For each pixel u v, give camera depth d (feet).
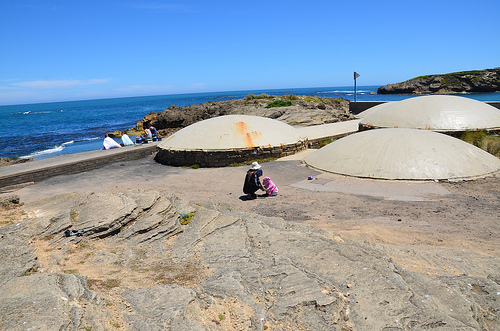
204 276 16.79
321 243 20.80
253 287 15.40
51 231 20.86
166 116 128.36
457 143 43.50
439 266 19.21
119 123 205.67
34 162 53.67
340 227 27.61
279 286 15.53
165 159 57.93
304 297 14.48
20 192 42.60
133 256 19.63
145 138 73.20
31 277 13.76
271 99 158.92
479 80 309.01
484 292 15.83
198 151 54.19
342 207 32.42
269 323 12.88
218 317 12.79
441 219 28.35
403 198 33.91
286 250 20.12
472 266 19.24
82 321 10.99
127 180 47.34
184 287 14.53
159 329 11.20
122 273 17.17
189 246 20.85
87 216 23.00
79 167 53.06
